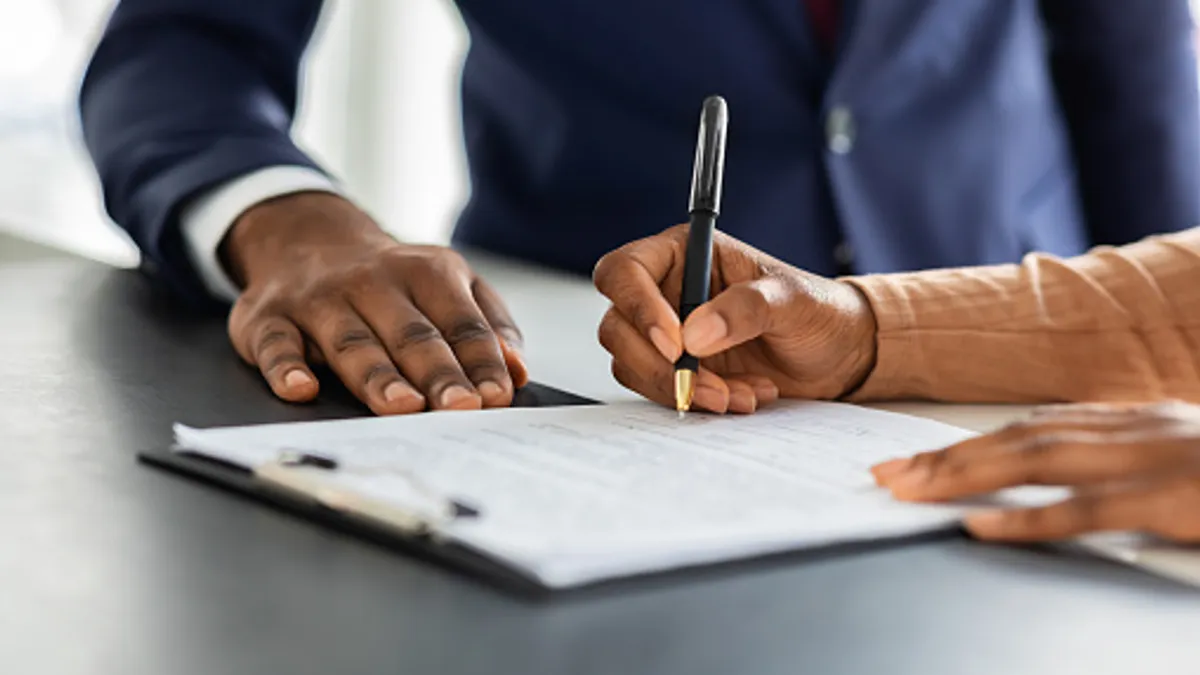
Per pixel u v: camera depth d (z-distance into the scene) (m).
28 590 0.41
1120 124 1.44
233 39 1.18
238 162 0.97
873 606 0.44
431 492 0.49
